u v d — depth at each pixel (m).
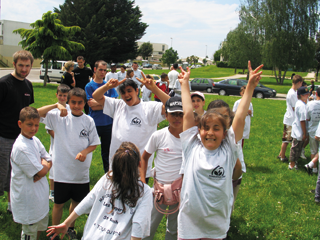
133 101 3.47
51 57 21.56
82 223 3.80
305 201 4.74
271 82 40.16
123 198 2.21
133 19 38.25
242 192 4.96
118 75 11.10
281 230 3.85
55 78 24.30
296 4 35.50
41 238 3.43
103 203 2.29
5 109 3.81
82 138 3.48
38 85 21.23
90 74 8.89
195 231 2.40
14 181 3.02
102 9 35.75
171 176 3.00
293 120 6.57
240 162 3.03
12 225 3.66
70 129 3.45
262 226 3.90
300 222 4.05
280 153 7.00
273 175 5.82
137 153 2.30
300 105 5.91
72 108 3.46
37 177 3.04
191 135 2.59
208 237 2.41
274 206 4.50
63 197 3.41
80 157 3.33
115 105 3.64
